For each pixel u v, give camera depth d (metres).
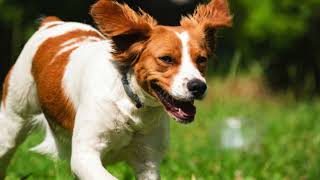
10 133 9.27
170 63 7.42
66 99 8.35
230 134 12.75
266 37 20.30
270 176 10.66
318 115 16.03
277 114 16.36
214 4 8.13
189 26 7.83
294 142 13.13
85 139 7.72
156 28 7.61
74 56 8.43
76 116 7.94
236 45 21.22
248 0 20.33
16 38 18.50
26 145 11.05
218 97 17.16
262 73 20.66
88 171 7.57
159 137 8.05
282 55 21.19
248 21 20.28
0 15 19.73
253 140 12.76
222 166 11.03
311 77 21.36
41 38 9.05
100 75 7.77
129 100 7.70
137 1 23.00
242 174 10.59
